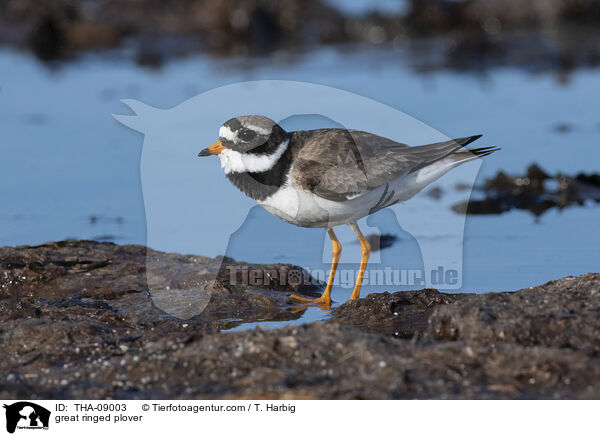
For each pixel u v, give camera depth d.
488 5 30.73
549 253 11.91
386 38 30.33
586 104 19.91
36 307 9.75
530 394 7.07
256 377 7.39
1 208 14.27
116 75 24.05
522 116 19.00
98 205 14.53
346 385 7.25
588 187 14.98
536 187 15.06
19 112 20.23
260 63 25.75
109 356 8.13
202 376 7.59
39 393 7.43
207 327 9.42
